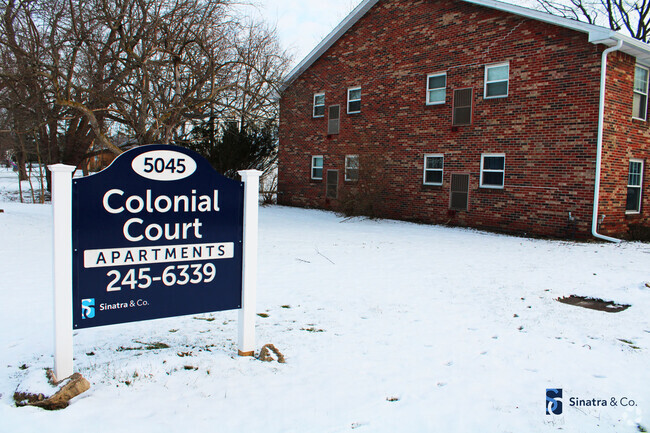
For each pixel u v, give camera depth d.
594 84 13.08
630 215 14.38
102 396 3.54
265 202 24.30
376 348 4.92
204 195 4.36
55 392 3.43
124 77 13.62
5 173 51.53
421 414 3.48
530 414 3.51
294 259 10.30
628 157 14.04
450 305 6.69
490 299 7.02
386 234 14.34
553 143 13.93
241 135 24.28
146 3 12.72
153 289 4.14
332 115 20.92
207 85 15.62
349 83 20.08
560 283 8.02
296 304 6.70
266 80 15.56
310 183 22.22
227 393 3.71
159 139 13.28
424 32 17.17
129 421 3.21
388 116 18.48
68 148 23.59
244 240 4.55
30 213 17.12
